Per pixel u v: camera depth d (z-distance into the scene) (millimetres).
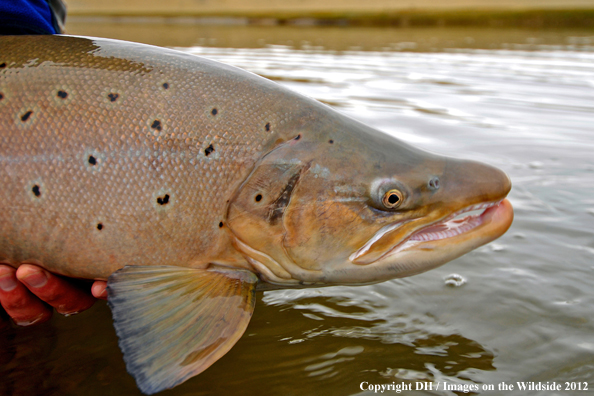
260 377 390
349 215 385
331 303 476
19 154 369
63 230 373
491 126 1035
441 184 388
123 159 368
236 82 392
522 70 1731
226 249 385
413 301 473
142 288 366
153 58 388
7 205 372
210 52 2096
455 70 1736
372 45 2529
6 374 387
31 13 417
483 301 467
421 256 389
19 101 370
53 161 368
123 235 374
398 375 389
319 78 1526
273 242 385
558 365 392
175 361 341
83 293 416
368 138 397
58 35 400
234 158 376
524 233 583
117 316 354
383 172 385
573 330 428
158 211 372
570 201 661
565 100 1287
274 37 2959
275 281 402
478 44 2586
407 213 388
